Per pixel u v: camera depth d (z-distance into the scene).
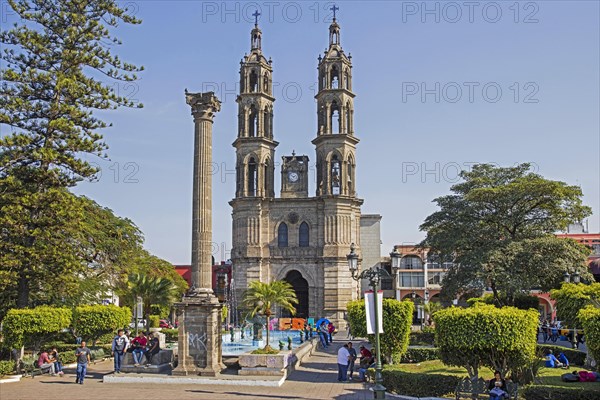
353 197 80.56
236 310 78.56
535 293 92.19
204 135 35.09
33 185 42.25
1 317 44.91
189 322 32.53
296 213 81.12
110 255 51.34
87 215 49.84
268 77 85.69
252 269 79.75
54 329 36.59
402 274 103.38
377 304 24.53
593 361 34.62
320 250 79.56
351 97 83.62
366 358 33.34
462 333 25.16
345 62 83.12
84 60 43.56
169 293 51.59
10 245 39.66
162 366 33.41
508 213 53.75
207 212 34.47
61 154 41.81
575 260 48.50
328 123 82.25
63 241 41.72
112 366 39.56
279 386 30.17
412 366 35.09
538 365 27.81
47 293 46.56
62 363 38.84
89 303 50.88
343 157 80.75
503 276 47.28
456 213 54.75
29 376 33.56
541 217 54.12
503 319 24.75
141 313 47.16
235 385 30.27
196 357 32.25
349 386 30.55
